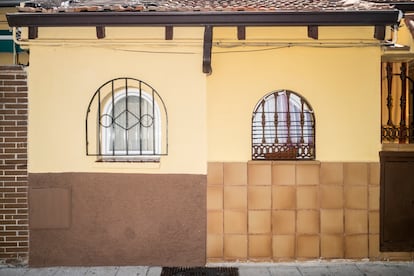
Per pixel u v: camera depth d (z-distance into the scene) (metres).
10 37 7.08
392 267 5.55
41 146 5.57
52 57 5.56
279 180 5.64
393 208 5.70
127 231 5.61
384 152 5.66
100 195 5.58
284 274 5.34
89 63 5.58
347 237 5.66
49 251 5.60
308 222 5.65
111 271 5.46
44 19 5.23
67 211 5.56
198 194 5.60
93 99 5.59
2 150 5.57
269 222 5.64
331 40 5.57
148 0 6.12
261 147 5.73
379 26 5.38
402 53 5.58
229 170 5.63
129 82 5.60
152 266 5.61
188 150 5.60
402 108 5.85
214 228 5.64
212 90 5.64
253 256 5.65
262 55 5.63
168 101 5.59
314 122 5.66
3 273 5.40
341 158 5.66
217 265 5.62
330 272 5.39
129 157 5.74
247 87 5.64
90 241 5.60
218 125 5.64
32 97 5.56
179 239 5.61
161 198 5.59
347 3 5.78
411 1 5.95
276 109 5.73
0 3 6.75
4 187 5.59
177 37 5.50
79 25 5.29
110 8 5.21
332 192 5.65
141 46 5.56
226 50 5.61
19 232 5.60
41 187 5.57
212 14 5.14
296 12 5.11
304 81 5.64
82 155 5.58
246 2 6.13
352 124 5.65
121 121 5.78
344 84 5.64
